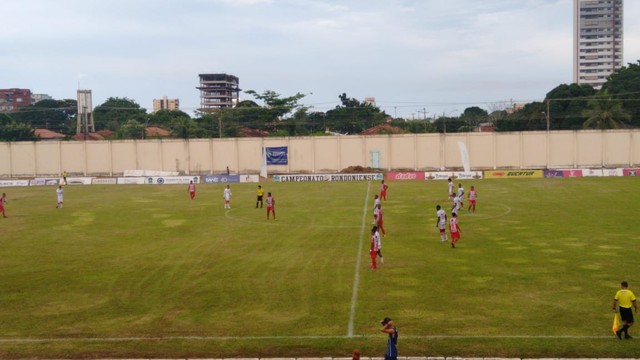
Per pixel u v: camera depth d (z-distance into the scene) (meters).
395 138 89.50
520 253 30.25
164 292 24.44
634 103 114.38
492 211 45.47
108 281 26.31
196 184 76.94
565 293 23.11
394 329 16.38
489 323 19.94
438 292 23.61
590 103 99.56
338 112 130.50
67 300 23.59
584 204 48.38
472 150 88.25
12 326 20.67
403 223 40.53
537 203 49.78
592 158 86.31
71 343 18.95
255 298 23.33
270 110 120.88
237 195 61.56
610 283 24.38
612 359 16.98
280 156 91.44
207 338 19.12
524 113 115.12
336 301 22.70
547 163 87.12
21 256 31.61
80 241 35.75
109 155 92.88
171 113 153.88
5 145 92.81
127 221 43.72
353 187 68.25
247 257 30.56
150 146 92.94
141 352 18.17
